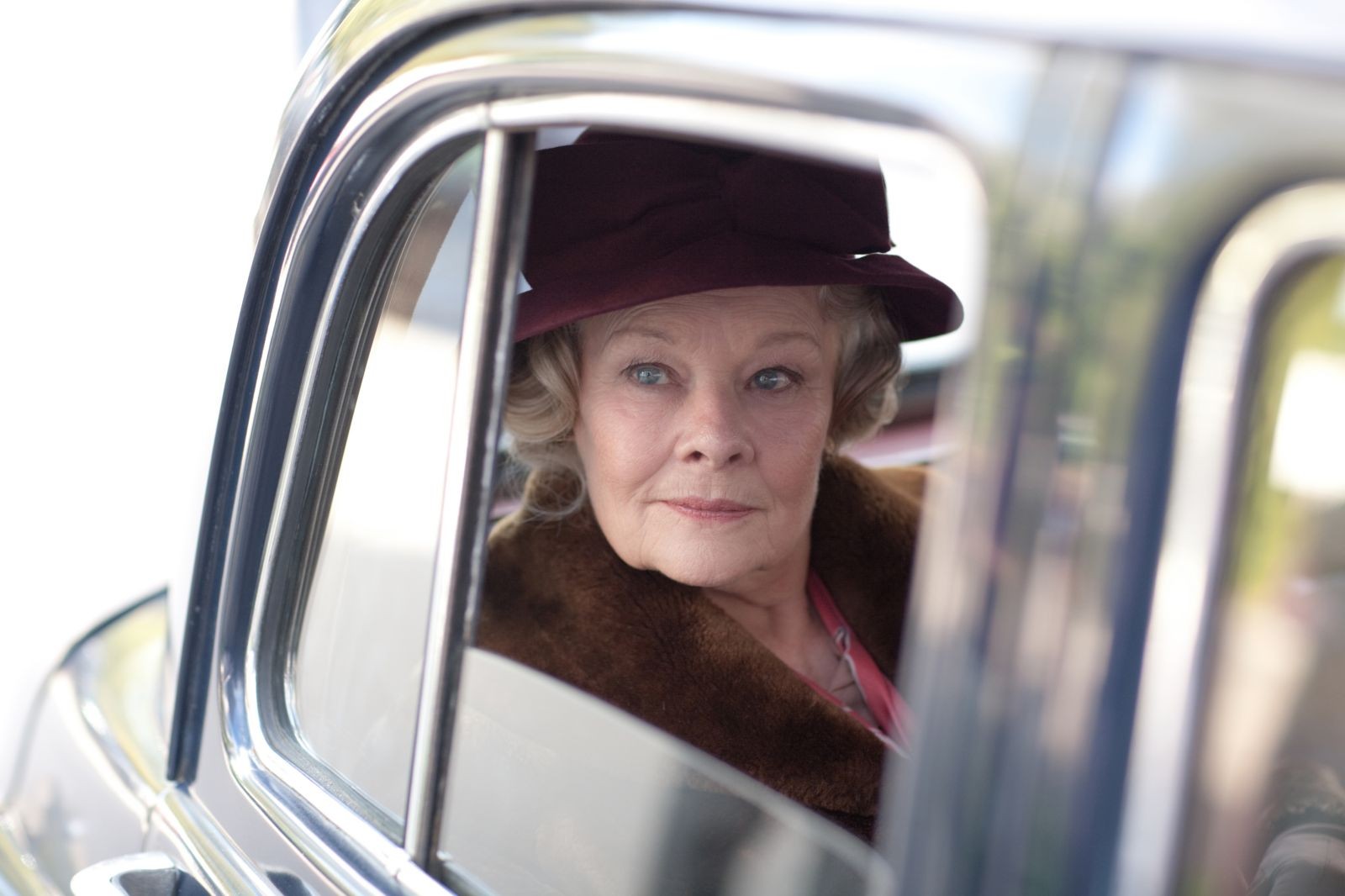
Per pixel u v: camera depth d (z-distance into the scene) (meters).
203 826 1.15
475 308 0.87
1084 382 0.52
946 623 0.57
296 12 6.27
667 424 1.34
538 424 1.41
